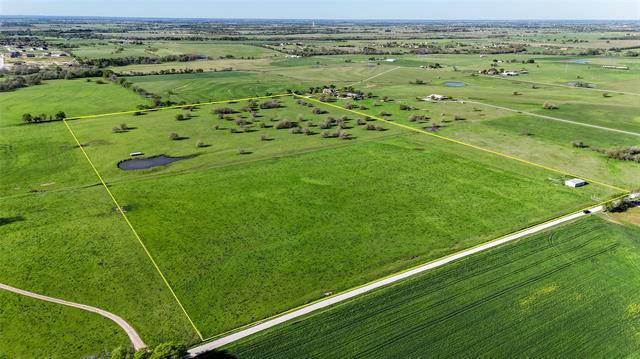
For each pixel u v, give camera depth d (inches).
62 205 2600.9
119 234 2281.0
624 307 1740.9
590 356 1509.6
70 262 2030.0
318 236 2273.6
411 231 2315.5
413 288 1844.2
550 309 1723.7
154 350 1418.6
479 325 1640.0
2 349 1529.3
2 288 1844.2
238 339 1569.9
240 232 2310.5
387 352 1515.7
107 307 1743.4
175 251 2129.7
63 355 1505.9
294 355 1497.3
